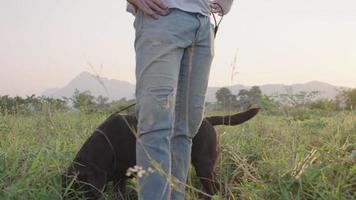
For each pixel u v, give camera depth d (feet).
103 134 11.87
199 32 9.32
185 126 9.69
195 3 9.20
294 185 10.66
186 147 9.82
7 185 11.33
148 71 8.87
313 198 10.13
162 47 8.85
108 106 23.29
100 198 11.44
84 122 21.16
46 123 19.57
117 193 12.63
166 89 8.83
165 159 8.83
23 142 15.35
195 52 9.45
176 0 9.00
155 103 8.77
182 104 9.64
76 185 11.16
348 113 27.02
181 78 9.57
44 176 11.66
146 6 8.80
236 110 16.44
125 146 11.96
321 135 18.15
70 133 17.87
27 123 20.17
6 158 12.96
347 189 10.41
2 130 18.76
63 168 12.10
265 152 15.07
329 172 10.96
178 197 9.62
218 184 12.21
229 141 16.62
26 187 10.88
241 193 11.35
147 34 8.93
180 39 9.00
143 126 8.90
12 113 23.93
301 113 26.35
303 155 12.53
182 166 9.77
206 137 12.42
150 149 8.81
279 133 18.75
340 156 11.91
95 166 11.43
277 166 11.64
